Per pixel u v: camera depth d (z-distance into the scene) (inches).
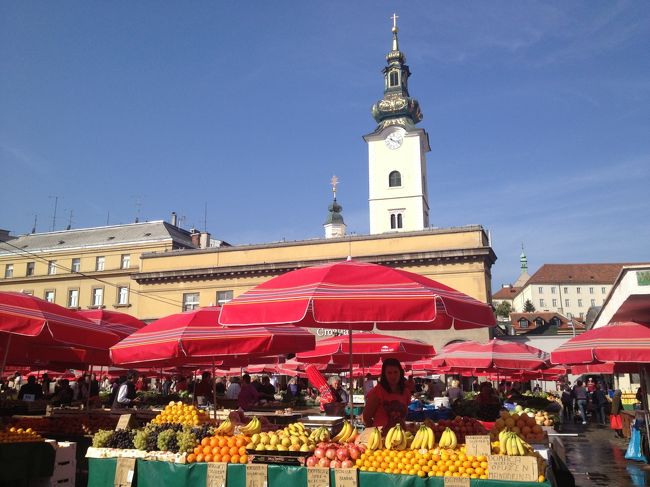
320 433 297.3
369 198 2314.2
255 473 275.7
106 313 522.3
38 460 305.0
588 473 541.3
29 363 621.3
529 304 4692.4
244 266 1688.0
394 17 2576.3
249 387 711.7
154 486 296.7
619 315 566.6
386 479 254.1
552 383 1800.0
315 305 246.2
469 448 258.2
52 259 2177.7
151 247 2068.2
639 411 653.9
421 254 1536.7
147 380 1460.4
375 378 1008.2
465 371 946.7
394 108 2386.8
